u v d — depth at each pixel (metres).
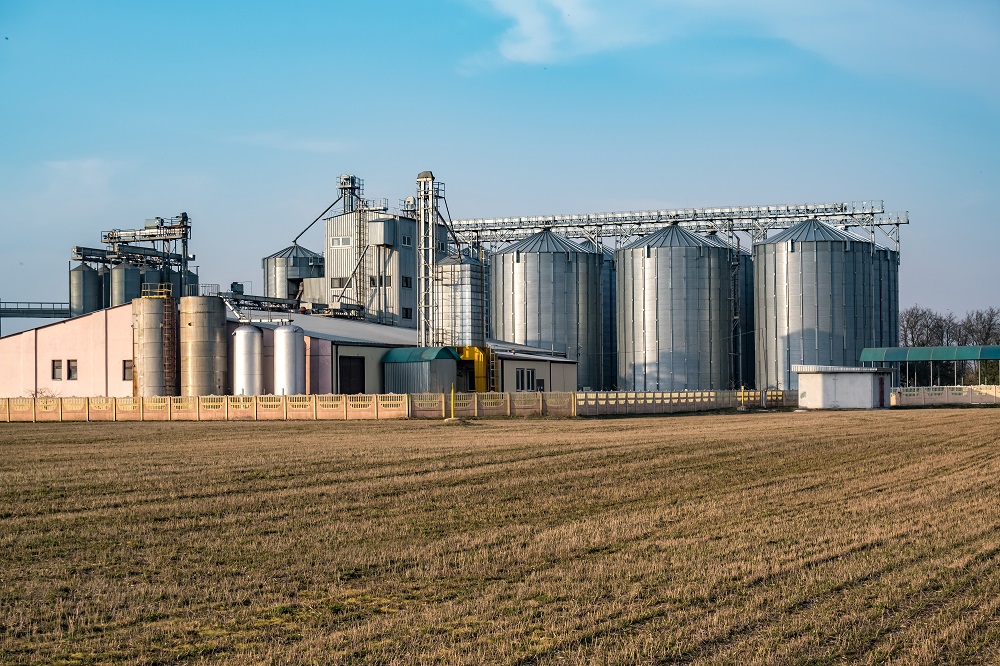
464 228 130.62
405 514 25.20
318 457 38.47
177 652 14.19
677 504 26.67
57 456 39.44
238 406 65.94
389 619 15.63
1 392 79.25
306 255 124.50
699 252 116.56
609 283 134.75
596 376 122.88
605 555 20.03
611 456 39.00
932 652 13.77
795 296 115.31
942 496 27.64
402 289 110.25
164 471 33.91
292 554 20.36
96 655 14.12
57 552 20.72
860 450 41.78
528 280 121.69
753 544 20.88
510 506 26.45
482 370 81.62
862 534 21.84
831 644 14.19
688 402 82.00
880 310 119.69
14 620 15.77
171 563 19.70
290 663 13.63
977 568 18.48
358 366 76.56
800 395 91.81
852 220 123.38
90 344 76.81
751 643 14.27
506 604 16.39
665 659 13.66
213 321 73.69
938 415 73.56
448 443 44.88
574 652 13.98
